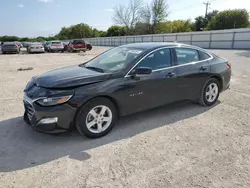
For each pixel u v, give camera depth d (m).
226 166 2.83
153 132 3.80
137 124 4.12
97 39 63.34
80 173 2.70
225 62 5.34
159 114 4.61
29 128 3.96
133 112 3.94
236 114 4.60
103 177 2.62
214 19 48.81
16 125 4.09
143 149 3.25
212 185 2.48
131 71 3.78
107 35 75.88
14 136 3.66
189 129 3.91
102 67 4.09
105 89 3.48
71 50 27.62
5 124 4.13
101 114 3.59
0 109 4.96
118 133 3.77
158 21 54.44
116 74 3.67
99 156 3.08
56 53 26.44
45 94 3.24
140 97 3.91
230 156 3.05
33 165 2.87
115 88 3.57
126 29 60.78
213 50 24.62
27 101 3.45
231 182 2.53
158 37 38.31
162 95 4.23
